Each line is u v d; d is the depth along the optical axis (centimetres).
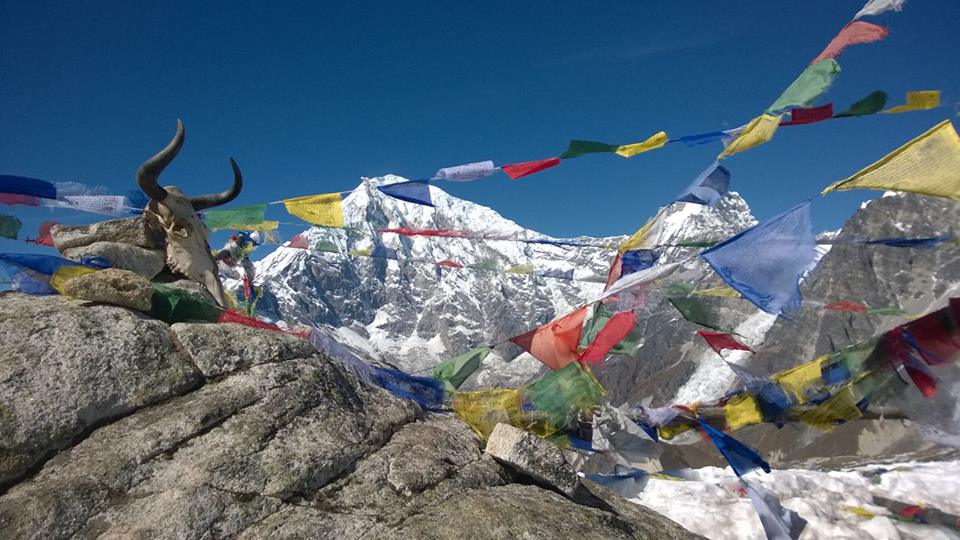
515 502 163
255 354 184
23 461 143
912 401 195
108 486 142
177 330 183
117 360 166
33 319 168
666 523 186
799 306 156
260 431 161
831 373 205
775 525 207
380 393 204
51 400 152
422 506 158
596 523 162
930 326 192
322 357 198
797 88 165
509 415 205
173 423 158
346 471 163
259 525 144
